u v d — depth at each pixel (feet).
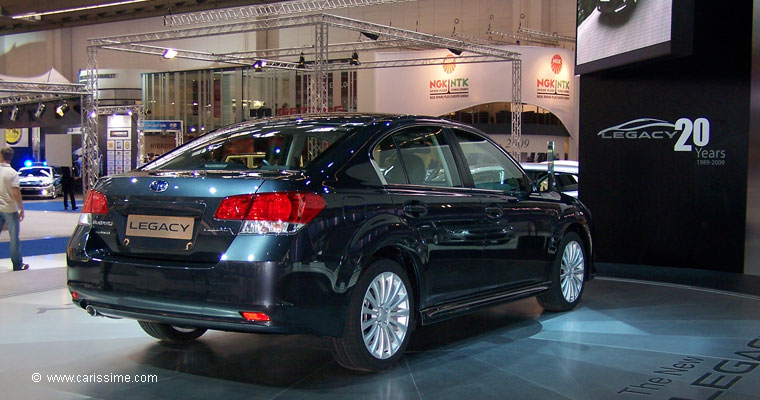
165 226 12.09
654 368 13.61
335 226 11.99
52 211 72.18
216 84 133.28
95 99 68.08
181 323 12.01
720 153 26.43
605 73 28.73
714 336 16.30
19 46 152.66
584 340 15.94
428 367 13.71
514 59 80.59
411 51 107.04
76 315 18.65
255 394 11.98
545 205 17.97
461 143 16.11
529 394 11.99
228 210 11.55
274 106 128.67
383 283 12.99
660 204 27.84
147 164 14.65
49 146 97.66
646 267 27.68
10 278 25.55
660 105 27.58
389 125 14.30
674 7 23.13
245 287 11.20
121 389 12.24
